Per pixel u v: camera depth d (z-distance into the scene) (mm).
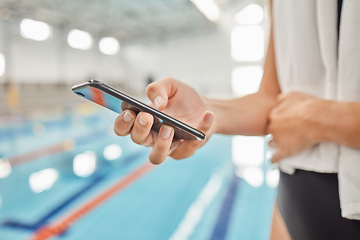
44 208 1937
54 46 10414
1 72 8336
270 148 426
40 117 6168
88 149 3564
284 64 433
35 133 4535
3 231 1636
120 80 14469
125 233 1618
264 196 2098
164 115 312
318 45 373
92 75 12422
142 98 10969
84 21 10922
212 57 12516
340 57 325
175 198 2096
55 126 5148
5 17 8367
